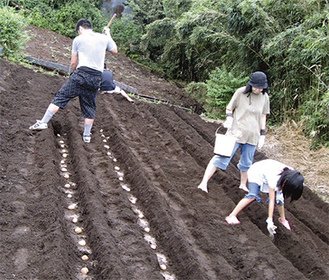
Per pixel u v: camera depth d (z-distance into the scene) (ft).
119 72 42.80
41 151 16.57
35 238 11.39
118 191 15.52
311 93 29.14
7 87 23.22
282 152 27.17
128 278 10.75
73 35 52.06
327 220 18.71
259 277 12.55
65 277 10.01
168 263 12.49
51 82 27.89
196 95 41.81
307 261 14.28
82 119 22.58
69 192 14.75
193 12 40.83
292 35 29.37
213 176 19.95
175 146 22.50
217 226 15.11
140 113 27.25
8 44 28.81
